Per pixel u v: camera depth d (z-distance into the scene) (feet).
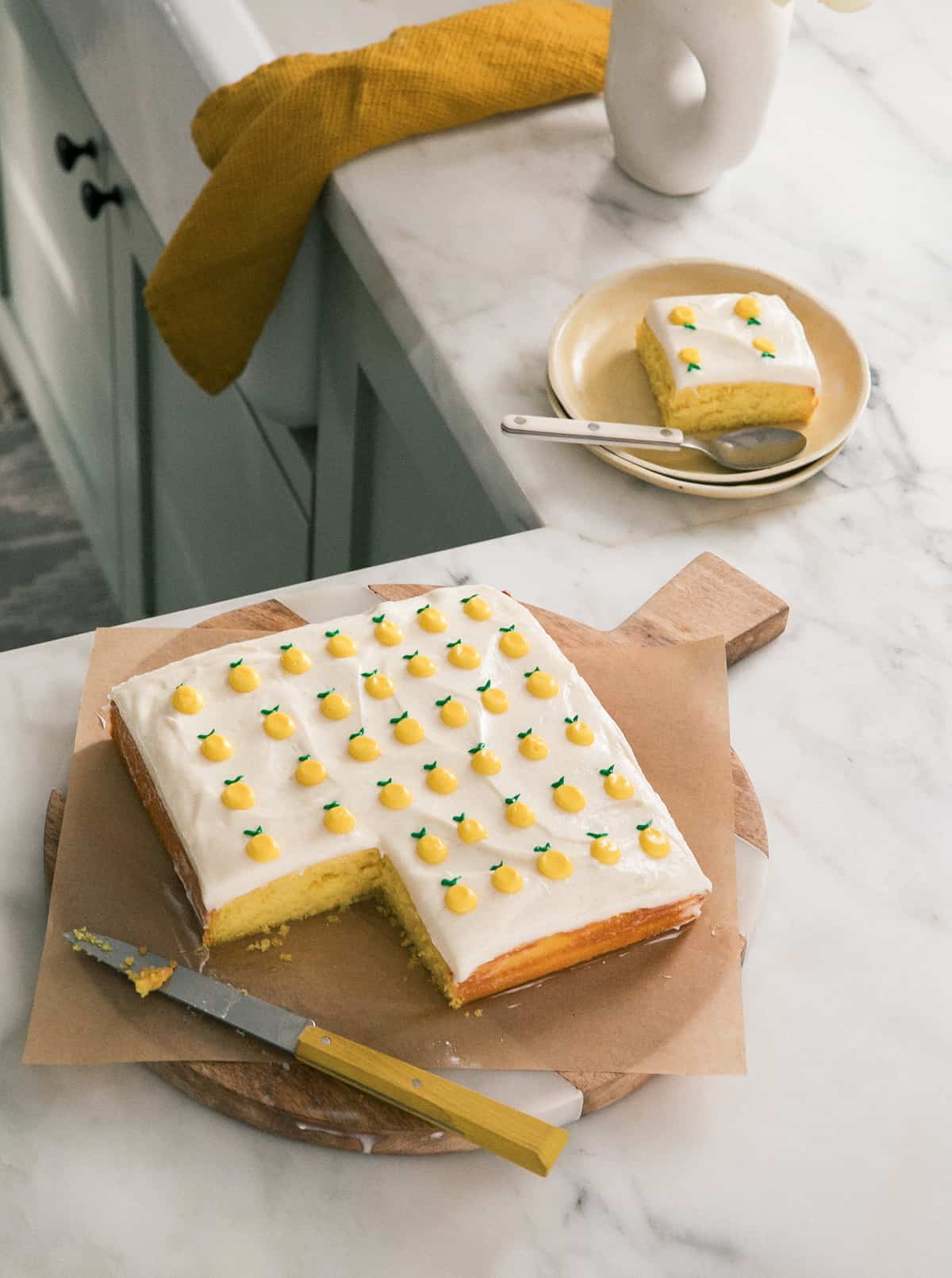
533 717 2.64
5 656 2.83
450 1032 2.35
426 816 2.49
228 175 3.64
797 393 3.26
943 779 2.85
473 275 3.57
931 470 3.37
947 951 2.62
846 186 4.02
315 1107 2.26
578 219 3.76
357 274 3.83
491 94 3.87
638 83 3.65
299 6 4.17
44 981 2.34
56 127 5.26
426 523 3.87
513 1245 2.24
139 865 2.51
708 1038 2.39
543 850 2.46
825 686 2.97
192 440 5.15
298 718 2.58
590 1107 2.34
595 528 3.16
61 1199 2.22
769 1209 2.30
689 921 2.53
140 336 5.15
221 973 2.39
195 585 5.61
